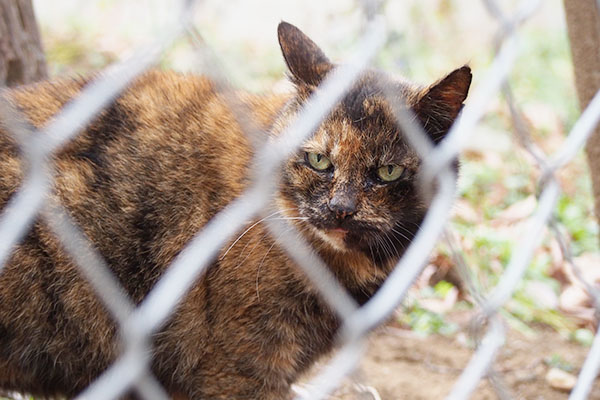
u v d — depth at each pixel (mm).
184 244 2912
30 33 3994
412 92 2889
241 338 2957
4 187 2621
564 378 3812
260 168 2215
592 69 3570
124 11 7910
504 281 2205
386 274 3080
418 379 3865
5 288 2707
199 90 3107
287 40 2908
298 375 3156
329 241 2875
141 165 2896
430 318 4312
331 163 2795
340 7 6699
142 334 1595
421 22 7445
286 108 2900
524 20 2094
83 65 6555
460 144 2266
